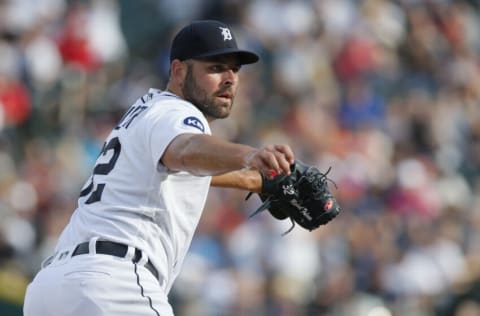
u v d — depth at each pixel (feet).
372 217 149.79
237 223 140.46
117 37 178.09
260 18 184.03
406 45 197.06
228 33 55.01
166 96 54.85
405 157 165.78
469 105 190.80
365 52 185.78
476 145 182.29
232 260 135.95
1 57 160.35
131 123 53.72
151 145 50.93
